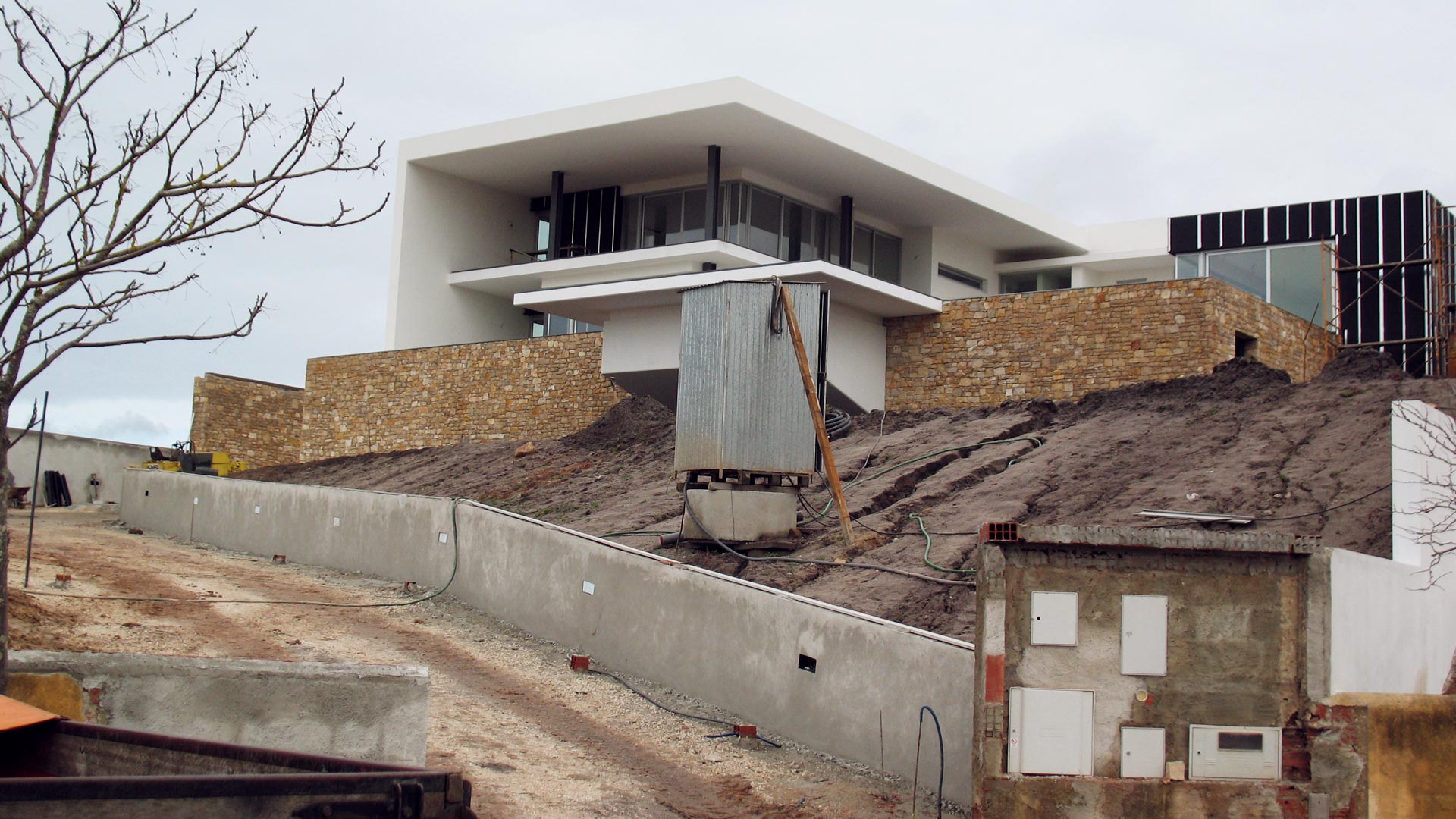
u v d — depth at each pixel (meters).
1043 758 9.49
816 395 17.53
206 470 32.81
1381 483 15.66
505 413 31.00
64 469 35.12
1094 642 9.65
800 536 17.88
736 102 27.94
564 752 11.56
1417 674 11.84
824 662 12.43
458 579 18.77
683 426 18.36
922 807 10.86
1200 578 9.76
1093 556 9.73
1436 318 27.72
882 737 11.69
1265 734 9.64
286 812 5.01
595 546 15.84
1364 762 9.52
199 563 21.75
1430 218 27.95
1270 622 9.77
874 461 21.62
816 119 29.61
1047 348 24.23
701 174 32.97
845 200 33.59
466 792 5.32
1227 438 18.86
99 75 8.43
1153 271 38.31
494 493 25.23
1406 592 11.66
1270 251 29.17
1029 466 19.38
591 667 15.12
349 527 21.92
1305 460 17.06
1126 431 20.41
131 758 6.46
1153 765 9.56
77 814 4.77
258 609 16.80
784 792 11.04
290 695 8.91
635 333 27.67
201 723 8.62
